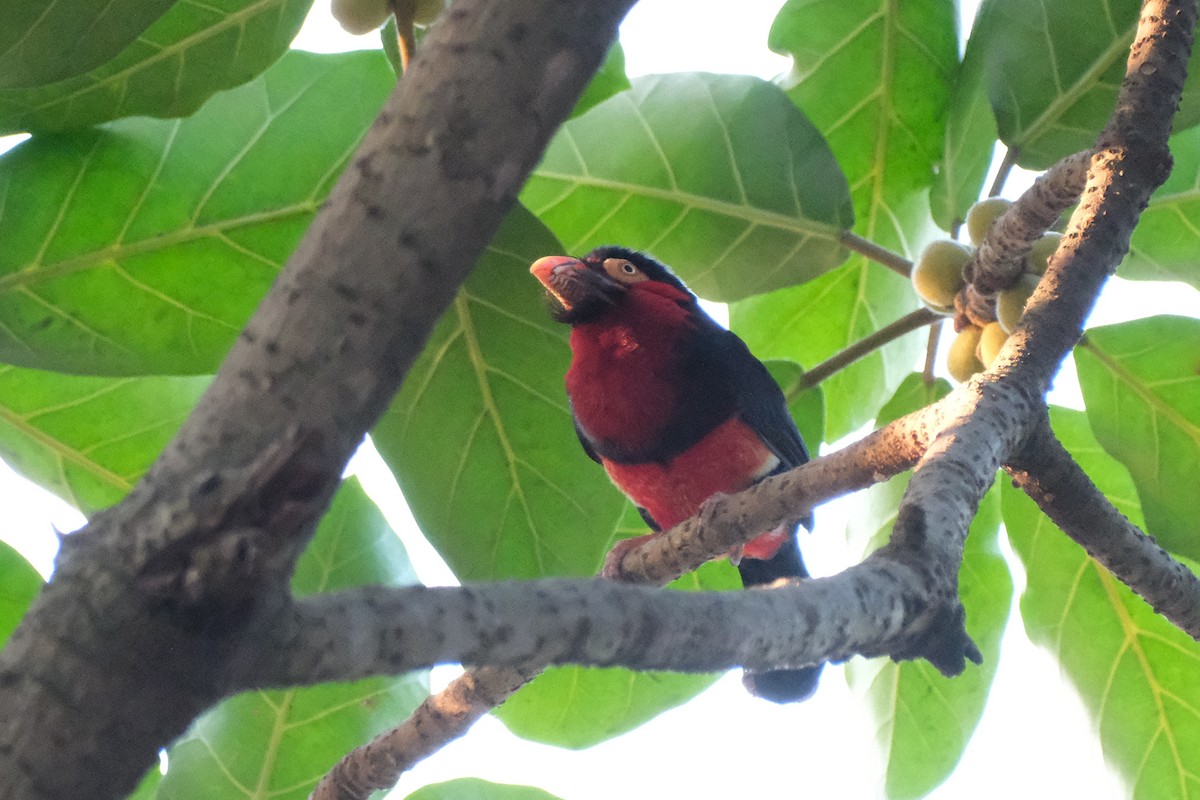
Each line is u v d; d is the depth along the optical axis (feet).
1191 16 18.38
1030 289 21.90
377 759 20.75
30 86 17.70
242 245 21.34
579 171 26.76
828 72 28.14
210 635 6.90
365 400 7.57
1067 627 26.50
